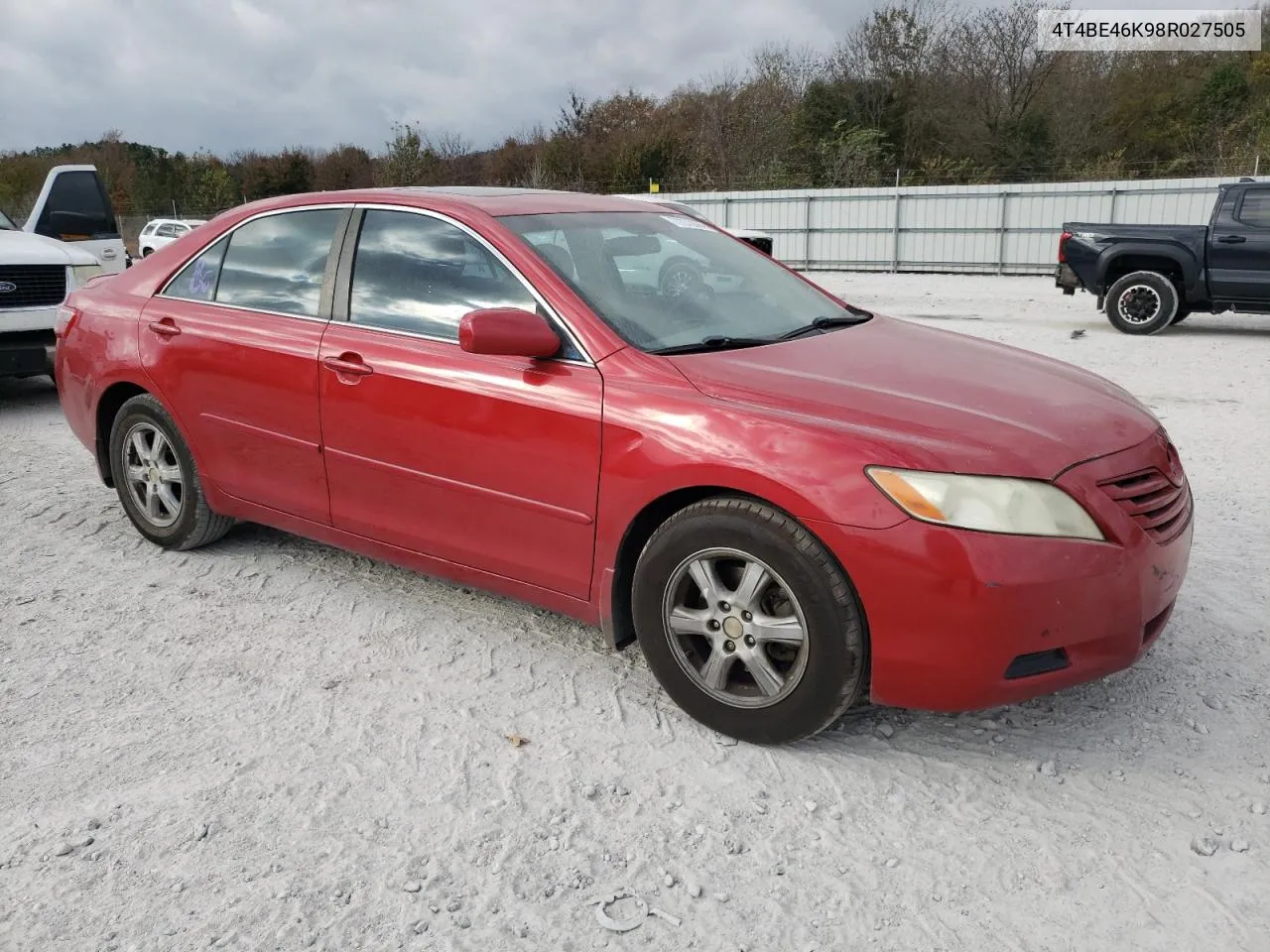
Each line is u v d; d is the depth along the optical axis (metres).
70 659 3.62
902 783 2.87
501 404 3.29
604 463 3.08
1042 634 2.66
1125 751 3.02
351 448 3.72
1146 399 8.34
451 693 3.38
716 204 26.64
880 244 24.73
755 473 2.79
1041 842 2.62
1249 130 34.88
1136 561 2.75
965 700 2.71
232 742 3.09
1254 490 5.56
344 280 3.83
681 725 3.17
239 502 4.25
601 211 3.96
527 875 2.51
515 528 3.36
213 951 2.26
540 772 2.93
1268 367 9.94
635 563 3.24
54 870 2.52
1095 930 2.31
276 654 3.66
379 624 3.90
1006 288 20.06
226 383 4.08
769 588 2.92
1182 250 12.23
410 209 3.73
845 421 2.81
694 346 3.28
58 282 7.95
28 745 3.07
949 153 39.03
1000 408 2.96
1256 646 3.64
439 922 2.35
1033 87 38.59
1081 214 22.31
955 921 2.34
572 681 3.46
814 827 2.69
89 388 4.65
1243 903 2.38
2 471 6.12
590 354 3.19
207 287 4.30
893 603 2.67
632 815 2.73
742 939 2.30
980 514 2.62
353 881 2.48
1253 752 2.99
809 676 2.84
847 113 39.72
